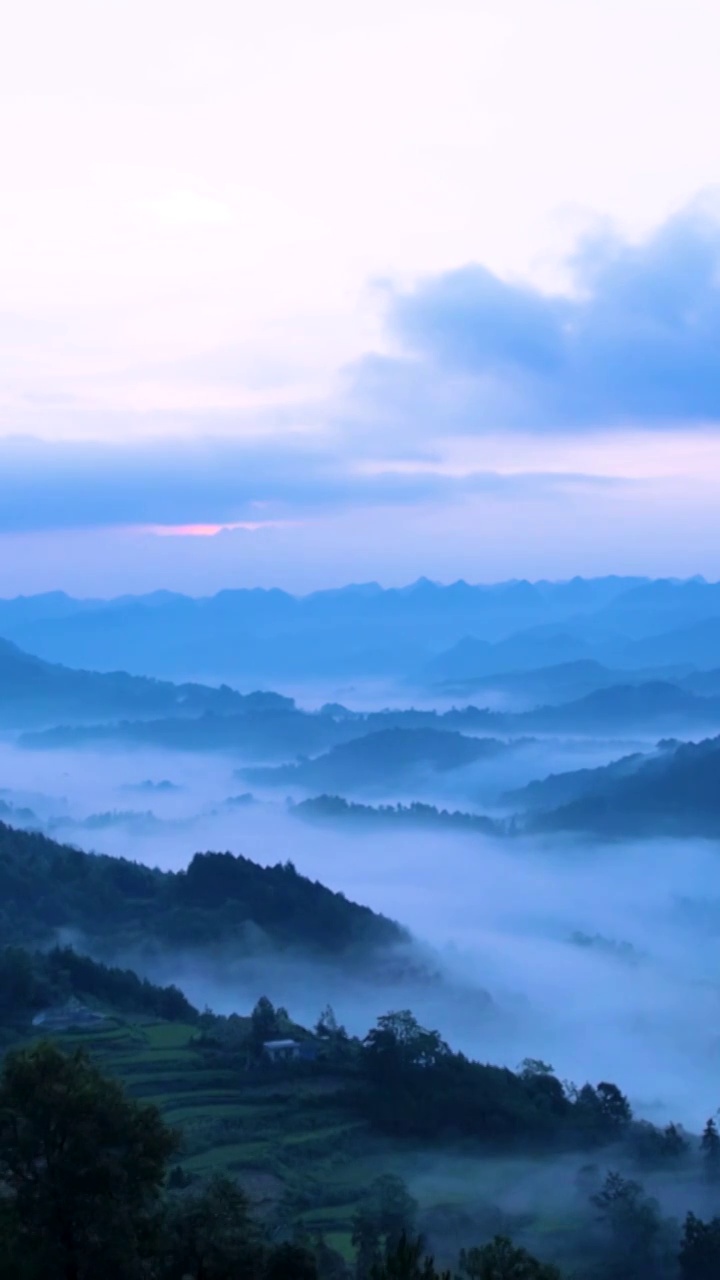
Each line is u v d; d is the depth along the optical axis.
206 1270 32.38
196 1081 80.88
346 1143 74.12
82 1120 30.78
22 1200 30.44
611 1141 80.75
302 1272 33.56
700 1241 57.28
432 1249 57.94
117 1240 30.33
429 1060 86.12
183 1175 62.09
